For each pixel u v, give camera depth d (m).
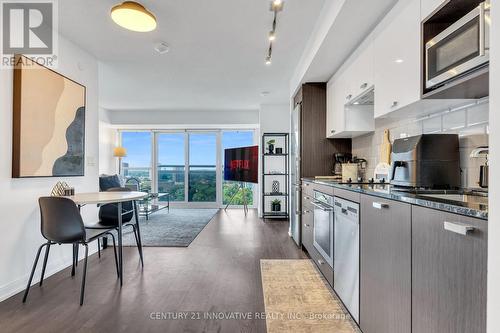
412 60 1.55
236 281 2.40
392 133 2.43
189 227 4.61
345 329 1.68
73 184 2.82
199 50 3.03
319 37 2.41
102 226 2.52
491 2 0.68
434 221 0.98
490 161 0.68
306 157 3.42
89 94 3.09
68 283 2.34
